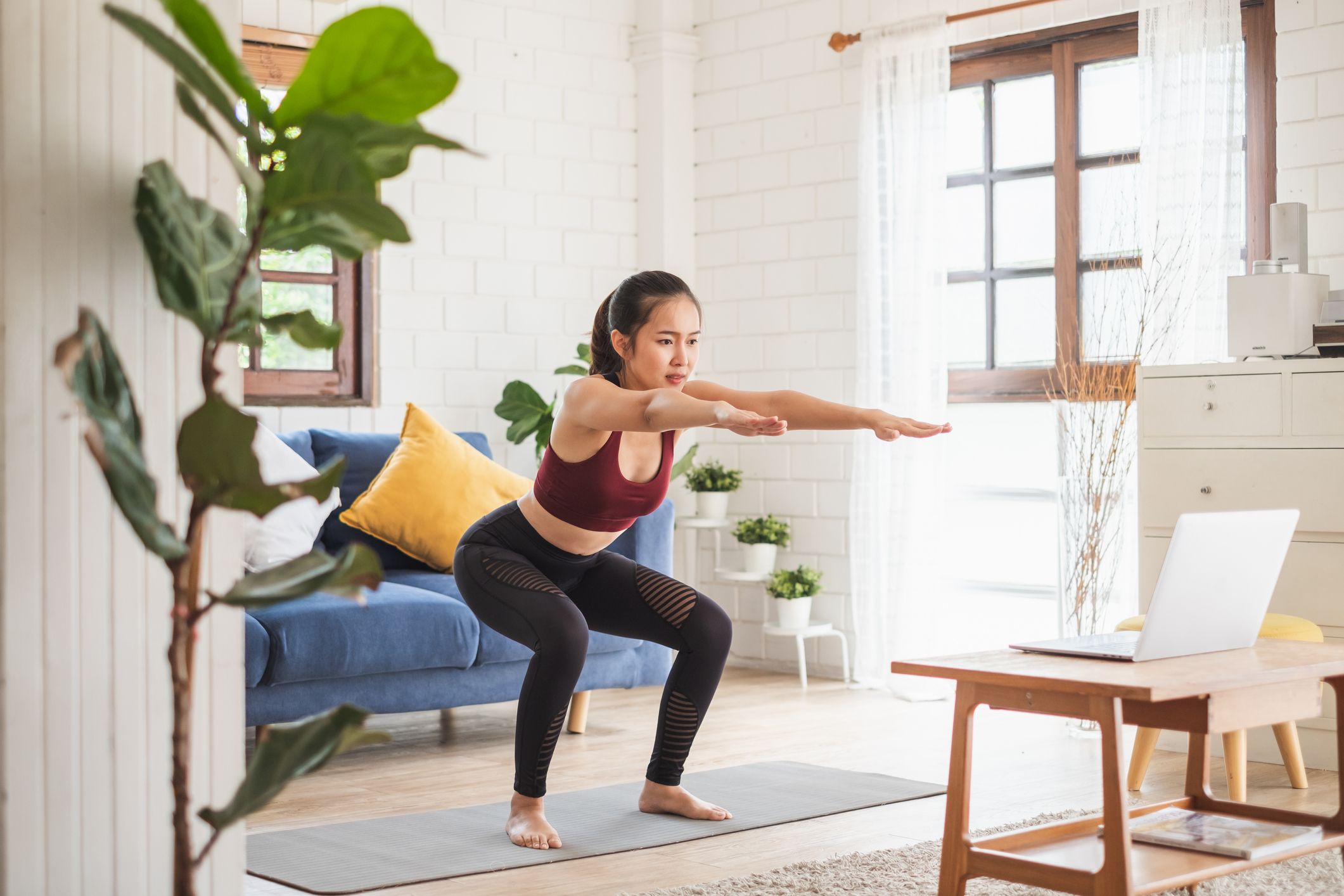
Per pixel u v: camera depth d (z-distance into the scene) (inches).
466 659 154.9
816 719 179.2
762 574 211.3
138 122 64.0
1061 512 176.7
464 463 177.9
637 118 236.8
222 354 67.0
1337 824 96.5
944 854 90.0
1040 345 195.3
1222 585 94.0
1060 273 190.9
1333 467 145.9
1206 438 155.4
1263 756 152.4
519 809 118.3
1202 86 169.6
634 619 126.1
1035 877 84.7
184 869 51.0
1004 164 199.6
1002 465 199.9
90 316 50.0
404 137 50.9
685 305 117.3
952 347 205.8
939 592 199.3
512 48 222.1
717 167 233.0
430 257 213.0
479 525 125.3
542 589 118.9
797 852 113.1
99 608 62.9
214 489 50.6
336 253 56.0
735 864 109.4
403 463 175.5
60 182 61.6
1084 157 190.2
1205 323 168.6
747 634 227.5
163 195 55.6
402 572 173.0
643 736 167.3
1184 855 89.0
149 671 64.5
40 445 61.1
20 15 60.6
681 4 235.6
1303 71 165.6
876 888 99.6
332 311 204.5
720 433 232.4
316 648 143.1
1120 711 85.4
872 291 205.0
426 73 51.4
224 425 49.3
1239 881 100.0
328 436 181.6
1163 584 89.5
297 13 199.3
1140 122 175.8
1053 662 91.9
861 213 206.5
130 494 48.9
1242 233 169.2
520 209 222.8
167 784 65.1
